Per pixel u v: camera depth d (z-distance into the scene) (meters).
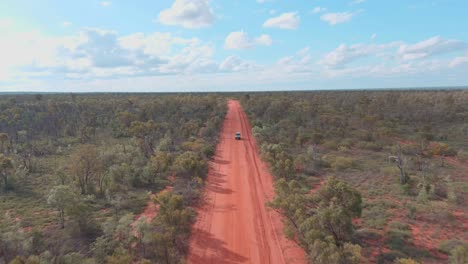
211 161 40.75
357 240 19.52
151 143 47.16
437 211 23.91
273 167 34.03
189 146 45.78
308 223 18.27
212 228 22.41
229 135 59.22
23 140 55.12
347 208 20.56
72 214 21.58
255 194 29.22
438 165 37.50
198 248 19.62
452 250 17.67
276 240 20.72
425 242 19.62
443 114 70.94
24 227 22.36
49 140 55.47
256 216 24.48
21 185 32.59
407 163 36.47
